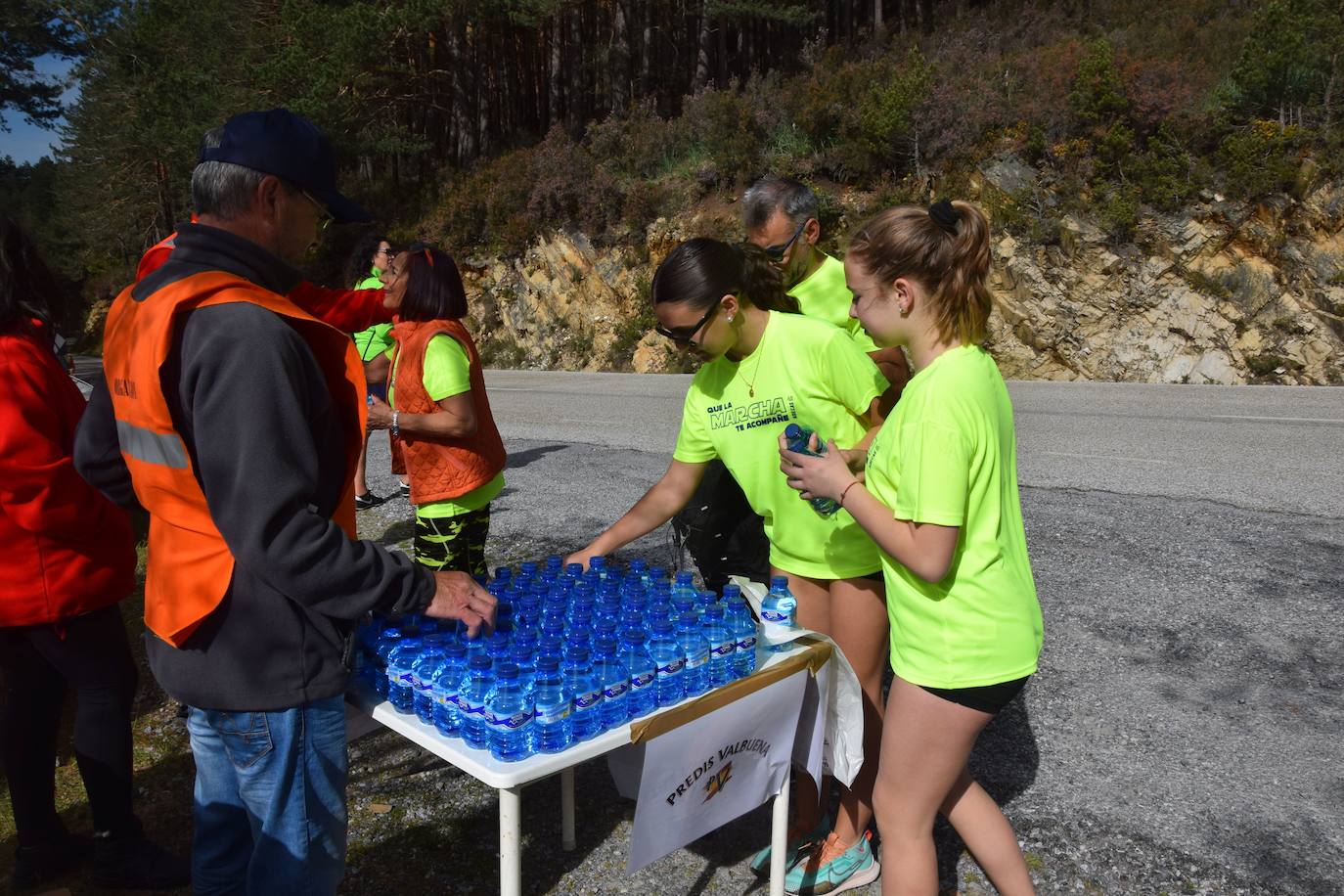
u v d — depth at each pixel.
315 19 23.97
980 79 15.96
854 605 2.57
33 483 2.47
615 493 7.33
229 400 1.68
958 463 1.87
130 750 2.77
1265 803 3.01
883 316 2.01
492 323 21.48
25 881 2.80
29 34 21.09
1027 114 15.10
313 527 1.75
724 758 2.18
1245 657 4.03
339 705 2.02
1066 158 14.72
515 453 9.09
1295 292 13.57
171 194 32.31
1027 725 3.57
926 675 1.97
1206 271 13.91
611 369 18.64
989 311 1.98
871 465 2.08
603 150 20.41
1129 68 14.55
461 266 22.17
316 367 1.85
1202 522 5.81
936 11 23.39
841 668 2.45
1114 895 2.63
